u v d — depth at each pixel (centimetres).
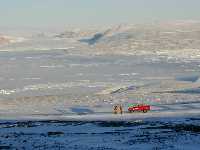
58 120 16562
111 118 16800
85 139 9612
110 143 8850
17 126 13500
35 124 14225
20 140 9462
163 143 8562
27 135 10650
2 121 16788
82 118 17275
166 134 10231
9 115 19388
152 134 10375
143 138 9544
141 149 7912
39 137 10094
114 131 11544
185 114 17438
